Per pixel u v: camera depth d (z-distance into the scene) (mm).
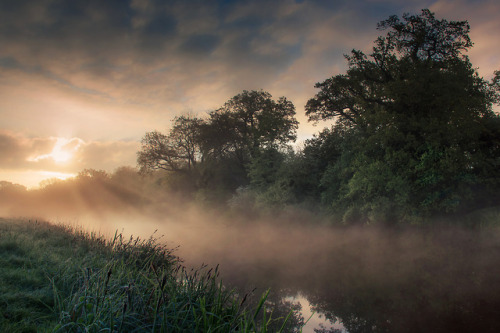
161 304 4973
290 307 10430
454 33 23297
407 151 21766
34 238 11391
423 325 9031
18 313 5117
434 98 21453
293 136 41781
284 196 31703
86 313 4613
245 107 44375
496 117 21828
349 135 28000
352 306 10672
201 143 46719
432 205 20500
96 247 11320
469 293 11547
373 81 26656
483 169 19594
